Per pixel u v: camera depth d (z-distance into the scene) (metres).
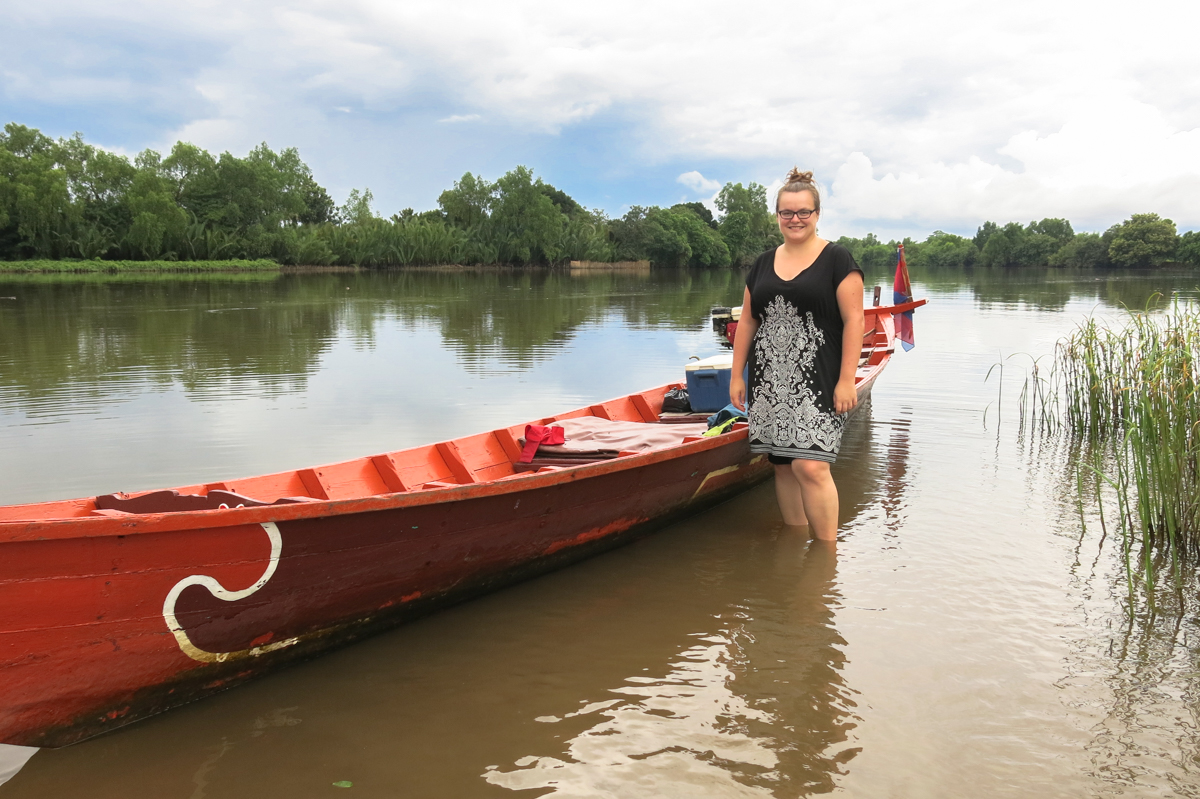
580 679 3.47
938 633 3.84
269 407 8.89
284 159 72.00
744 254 113.44
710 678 3.46
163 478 6.19
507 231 85.19
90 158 60.47
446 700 3.31
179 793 2.71
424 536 3.75
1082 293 31.33
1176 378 5.37
